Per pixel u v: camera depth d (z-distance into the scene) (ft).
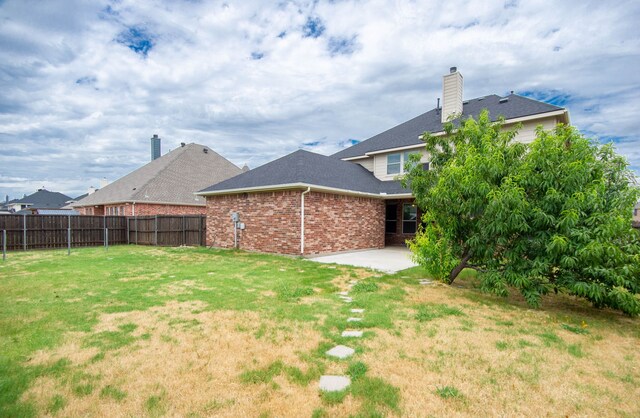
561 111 37.58
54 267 29.81
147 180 72.64
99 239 55.52
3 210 144.77
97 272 27.07
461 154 21.29
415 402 8.73
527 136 40.96
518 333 13.79
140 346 12.10
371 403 8.65
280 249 37.93
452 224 21.53
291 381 9.77
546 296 20.63
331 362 10.95
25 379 9.68
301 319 15.01
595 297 15.83
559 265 16.98
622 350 12.33
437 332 13.73
